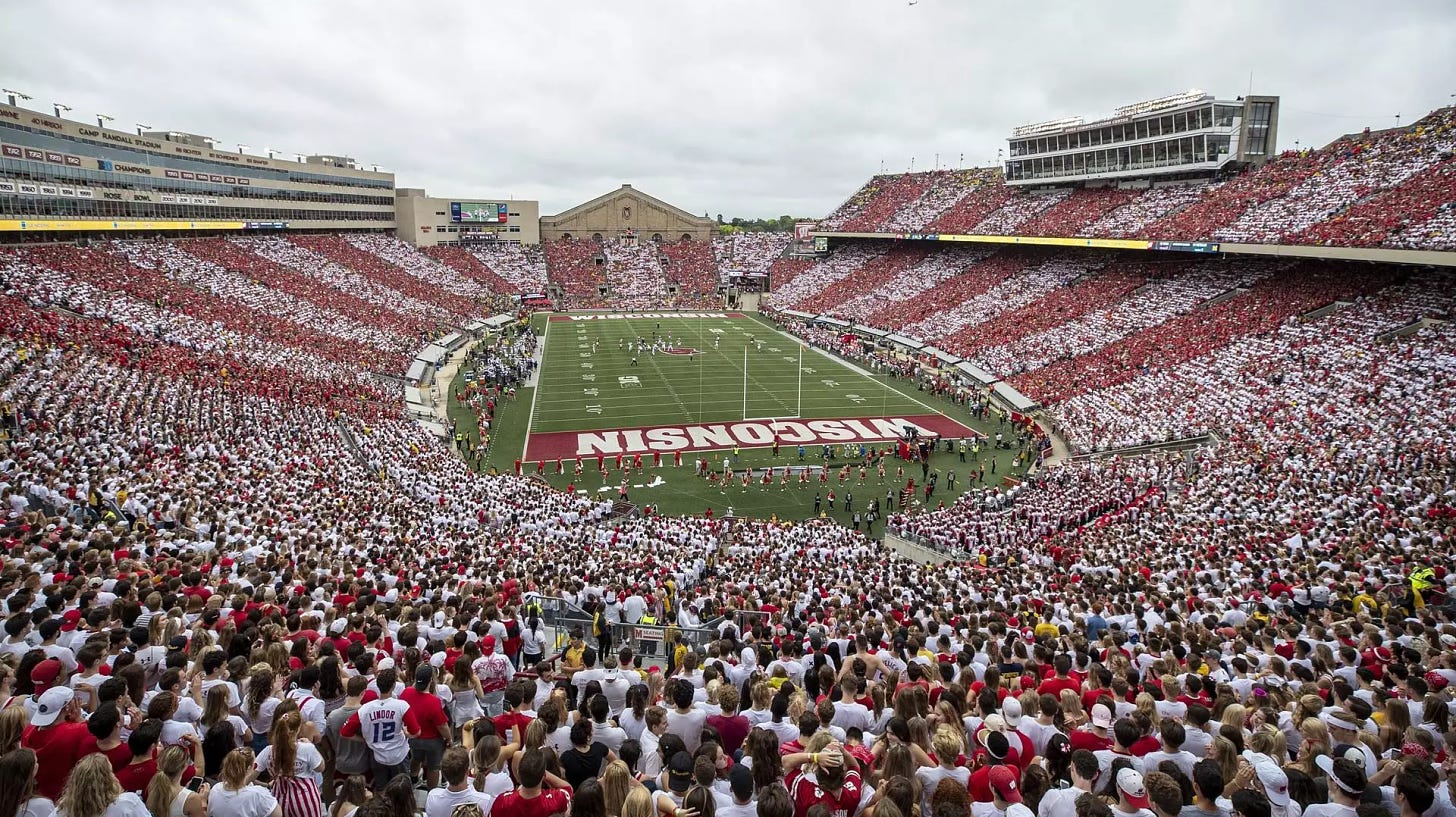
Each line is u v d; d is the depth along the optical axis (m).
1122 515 29.75
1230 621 15.28
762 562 24.41
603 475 41.72
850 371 68.56
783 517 36.44
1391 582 17.08
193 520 20.20
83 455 24.50
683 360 72.69
